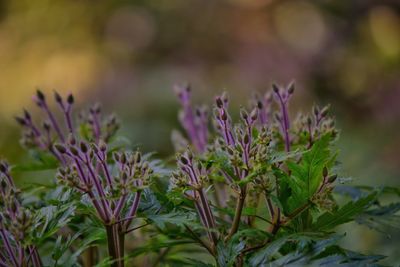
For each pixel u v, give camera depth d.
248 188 1.07
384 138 3.27
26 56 4.73
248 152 1.04
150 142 3.52
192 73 4.27
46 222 1.04
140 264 1.23
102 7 4.92
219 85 4.13
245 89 4.13
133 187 1.03
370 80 4.50
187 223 1.03
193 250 1.22
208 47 4.69
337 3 4.86
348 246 1.68
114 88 4.05
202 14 4.82
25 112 1.22
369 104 4.27
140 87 3.94
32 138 1.21
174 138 1.28
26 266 1.04
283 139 1.15
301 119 1.15
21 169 1.21
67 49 4.77
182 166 1.05
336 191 1.17
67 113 1.21
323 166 1.05
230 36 4.71
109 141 1.24
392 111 4.03
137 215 1.04
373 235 1.67
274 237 1.07
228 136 1.06
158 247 1.08
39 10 4.91
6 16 4.95
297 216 1.08
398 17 4.79
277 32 4.75
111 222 1.03
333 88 4.51
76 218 1.12
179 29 4.79
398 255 1.51
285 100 1.13
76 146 1.04
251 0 4.86
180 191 1.05
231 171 1.06
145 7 4.92
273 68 4.44
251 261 1.04
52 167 1.21
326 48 4.66
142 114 3.67
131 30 4.83
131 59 4.66
